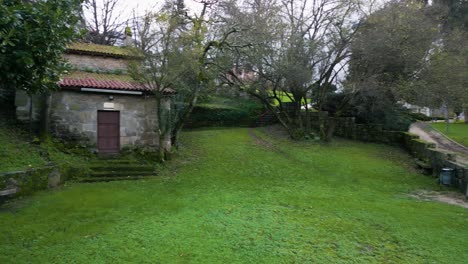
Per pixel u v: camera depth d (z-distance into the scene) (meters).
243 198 8.70
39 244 5.30
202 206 7.77
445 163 11.41
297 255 5.13
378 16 14.82
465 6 19.95
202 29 12.68
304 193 9.47
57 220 6.48
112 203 7.78
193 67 12.16
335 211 7.63
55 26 6.33
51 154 10.66
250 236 5.85
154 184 10.11
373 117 17.86
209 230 6.09
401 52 14.67
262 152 15.00
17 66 6.16
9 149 9.72
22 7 5.89
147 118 13.26
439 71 14.12
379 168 13.01
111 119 12.66
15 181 7.93
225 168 12.53
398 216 7.30
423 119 25.81
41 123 11.62
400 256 5.24
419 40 14.77
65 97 11.85
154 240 5.54
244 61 16.64
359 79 15.69
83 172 10.51
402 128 17.08
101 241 5.46
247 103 23.11
